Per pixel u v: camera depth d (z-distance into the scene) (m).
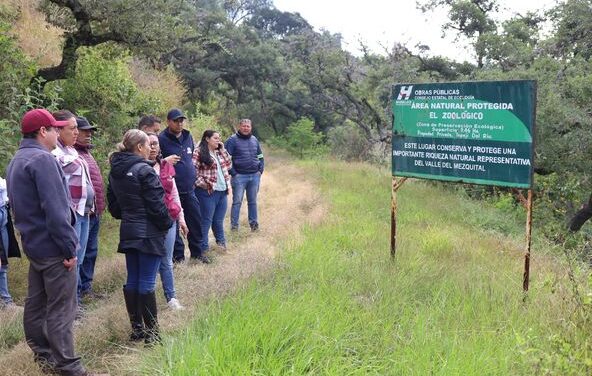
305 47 35.78
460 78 23.45
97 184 6.63
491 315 5.26
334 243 8.26
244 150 10.05
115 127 11.54
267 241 8.91
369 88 30.08
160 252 5.05
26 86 9.62
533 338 4.46
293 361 3.96
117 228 10.01
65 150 5.87
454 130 6.72
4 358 4.54
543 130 15.92
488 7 26.56
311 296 5.26
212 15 37.91
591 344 3.98
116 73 11.98
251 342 4.10
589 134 15.48
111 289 6.86
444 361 3.98
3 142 7.90
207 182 8.36
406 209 12.35
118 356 4.46
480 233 10.46
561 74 16.70
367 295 5.96
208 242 8.82
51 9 12.12
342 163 23.67
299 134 35.16
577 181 16.48
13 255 6.15
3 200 5.93
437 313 5.25
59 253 4.25
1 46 9.23
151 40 11.80
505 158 6.25
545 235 14.68
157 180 5.03
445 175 6.87
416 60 28.00
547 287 5.70
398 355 4.18
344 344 4.38
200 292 5.91
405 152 7.27
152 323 5.02
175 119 7.54
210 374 3.67
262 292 5.28
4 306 5.88
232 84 41.12
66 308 4.30
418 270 6.89
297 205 12.38
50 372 4.35
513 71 18.09
